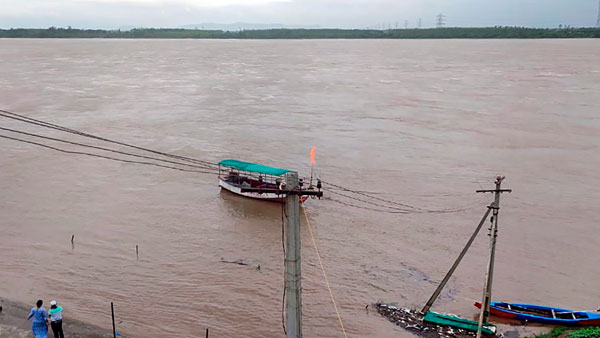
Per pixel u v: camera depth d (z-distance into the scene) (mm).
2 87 85812
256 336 21031
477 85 92875
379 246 29562
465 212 34438
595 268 27016
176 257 27922
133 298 23594
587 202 35906
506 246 29547
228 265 27125
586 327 21734
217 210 35281
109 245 29141
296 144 51531
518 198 36688
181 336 20734
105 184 39625
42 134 53938
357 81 100562
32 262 26734
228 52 195625
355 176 41812
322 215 33969
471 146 50688
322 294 24453
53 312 15461
